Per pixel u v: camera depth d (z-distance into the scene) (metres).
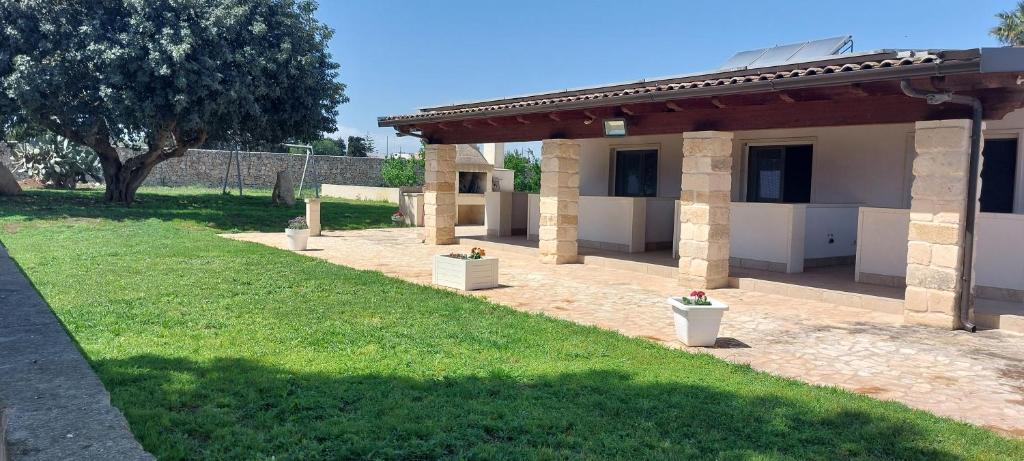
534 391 4.69
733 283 9.92
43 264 10.09
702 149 9.61
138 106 17.30
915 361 5.99
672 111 10.00
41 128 21.44
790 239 10.62
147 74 17.22
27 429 3.54
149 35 17.55
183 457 3.42
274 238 16.08
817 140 12.04
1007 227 8.35
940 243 7.34
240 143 23.28
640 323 7.50
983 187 9.84
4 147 32.50
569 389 4.76
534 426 3.96
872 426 4.16
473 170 25.66
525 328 6.86
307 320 6.89
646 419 4.18
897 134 10.82
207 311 7.17
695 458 3.59
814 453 3.74
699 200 9.70
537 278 10.70
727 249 9.88
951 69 6.24
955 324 7.27
